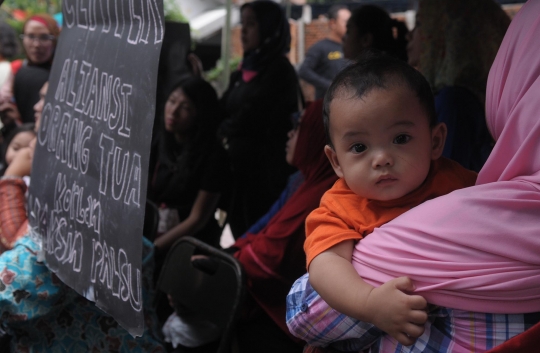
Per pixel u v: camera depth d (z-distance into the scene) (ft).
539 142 3.64
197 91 10.69
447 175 4.33
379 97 3.92
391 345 4.10
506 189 3.65
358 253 3.99
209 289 7.75
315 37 30.86
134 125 5.24
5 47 17.51
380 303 3.66
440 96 7.45
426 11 8.39
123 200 5.40
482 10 7.90
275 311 8.16
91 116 6.07
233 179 11.39
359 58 4.50
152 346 7.39
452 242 3.64
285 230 8.28
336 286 3.87
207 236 11.30
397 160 3.96
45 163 7.14
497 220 3.58
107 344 7.16
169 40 13.99
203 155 10.78
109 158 5.67
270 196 13.23
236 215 13.32
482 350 3.70
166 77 13.94
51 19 15.35
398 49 10.83
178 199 10.96
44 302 6.87
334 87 4.13
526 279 3.52
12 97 15.57
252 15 13.60
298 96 14.17
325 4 33.30
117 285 5.54
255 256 8.30
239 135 13.50
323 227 4.15
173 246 8.50
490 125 4.33
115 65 5.62
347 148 4.06
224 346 7.19
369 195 4.08
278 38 13.60
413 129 3.97
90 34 6.31
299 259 8.25
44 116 7.27
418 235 3.74
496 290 3.56
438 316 3.84
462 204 3.68
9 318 6.79
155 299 8.64
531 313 3.66
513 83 3.92
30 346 7.11
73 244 6.38
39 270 6.89
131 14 5.46
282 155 13.35
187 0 36.99
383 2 26.02
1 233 8.61
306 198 8.26
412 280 3.73
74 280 6.31
